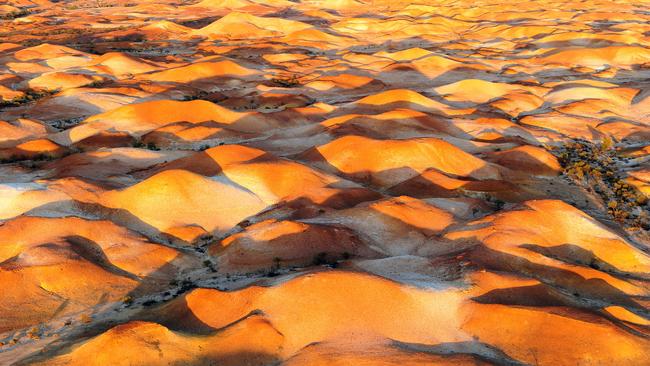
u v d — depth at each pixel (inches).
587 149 2544.3
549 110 3166.8
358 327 1110.4
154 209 1718.8
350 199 1822.1
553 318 1097.4
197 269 1475.1
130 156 2322.8
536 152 2274.9
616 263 1469.0
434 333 1116.5
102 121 2775.6
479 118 2876.5
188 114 2819.9
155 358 1040.2
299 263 1446.9
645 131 2704.2
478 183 1968.5
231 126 2775.6
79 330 1211.9
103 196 1774.1
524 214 1561.3
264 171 1950.1
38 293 1318.9
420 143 2160.4
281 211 1752.0
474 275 1263.5
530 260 1380.4
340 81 3786.9
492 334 1108.5
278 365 1045.8
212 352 1065.5
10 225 1528.1
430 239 1563.7
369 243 1542.8
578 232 1540.4
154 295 1360.7
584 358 1034.1
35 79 3811.5
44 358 1083.9
